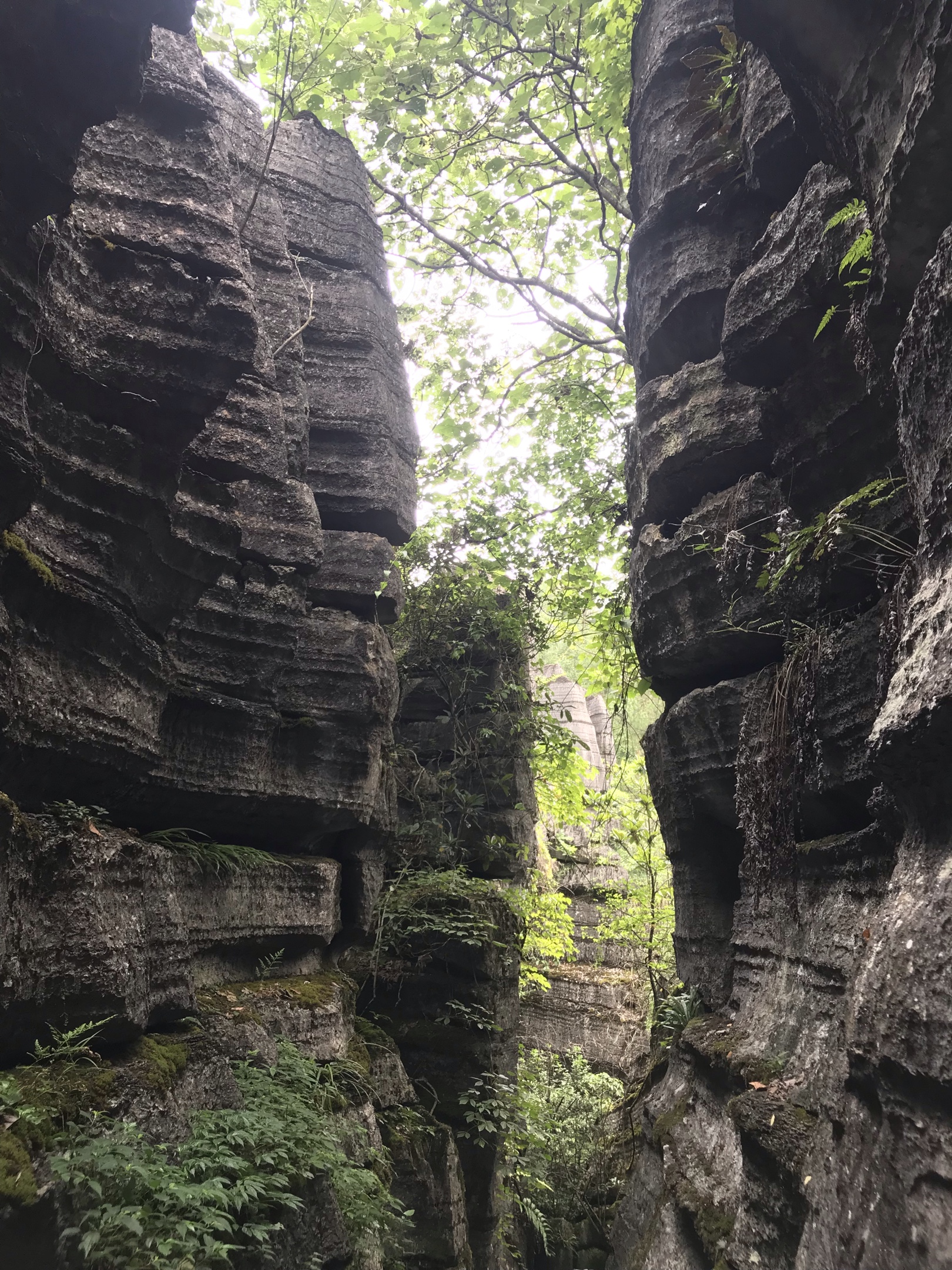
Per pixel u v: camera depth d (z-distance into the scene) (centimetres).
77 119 315
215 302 441
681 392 625
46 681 382
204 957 557
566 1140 934
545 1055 1241
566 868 1532
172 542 464
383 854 815
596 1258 812
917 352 291
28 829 339
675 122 641
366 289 854
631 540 739
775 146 509
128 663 445
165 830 560
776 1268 347
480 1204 734
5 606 350
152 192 457
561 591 1095
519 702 1055
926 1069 229
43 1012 334
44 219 320
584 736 1683
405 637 1025
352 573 769
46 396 385
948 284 264
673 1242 487
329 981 678
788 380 473
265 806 643
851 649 421
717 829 653
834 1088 343
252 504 629
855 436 443
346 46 799
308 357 814
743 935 552
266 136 828
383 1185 547
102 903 378
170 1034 422
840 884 423
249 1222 344
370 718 725
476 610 1037
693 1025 604
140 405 421
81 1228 276
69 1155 280
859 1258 243
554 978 1367
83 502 410
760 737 527
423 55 834
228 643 594
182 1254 289
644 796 1140
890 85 307
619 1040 1258
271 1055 507
